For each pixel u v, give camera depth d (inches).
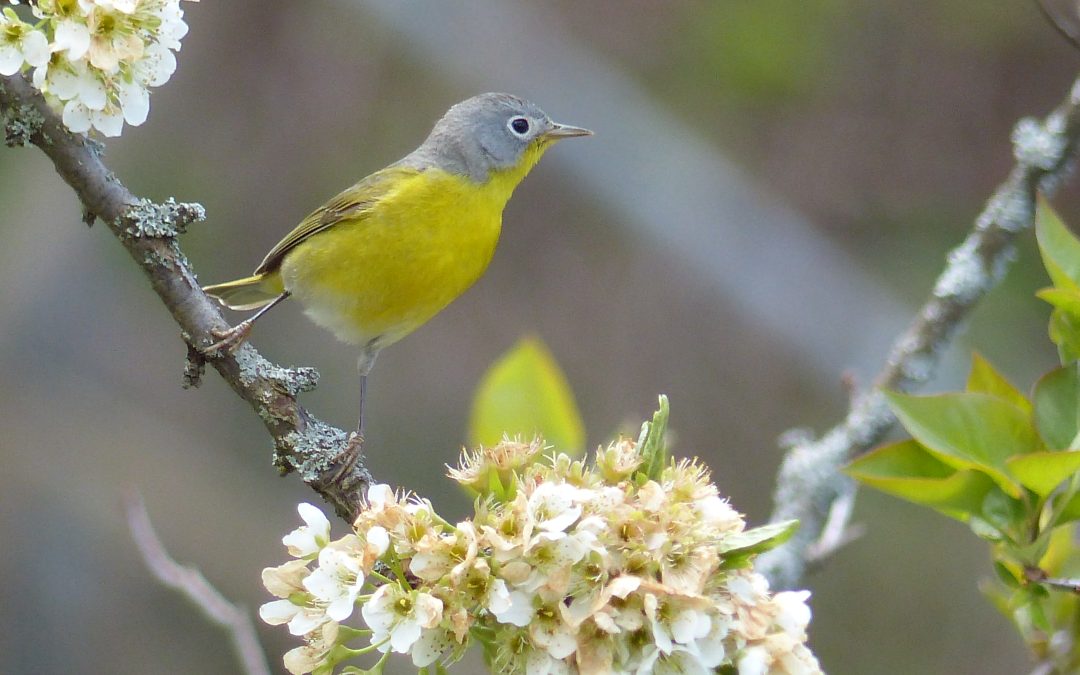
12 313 561.0
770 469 558.3
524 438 207.8
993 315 533.0
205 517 554.3
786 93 595.8
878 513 521.3
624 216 594.9
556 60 609.0
